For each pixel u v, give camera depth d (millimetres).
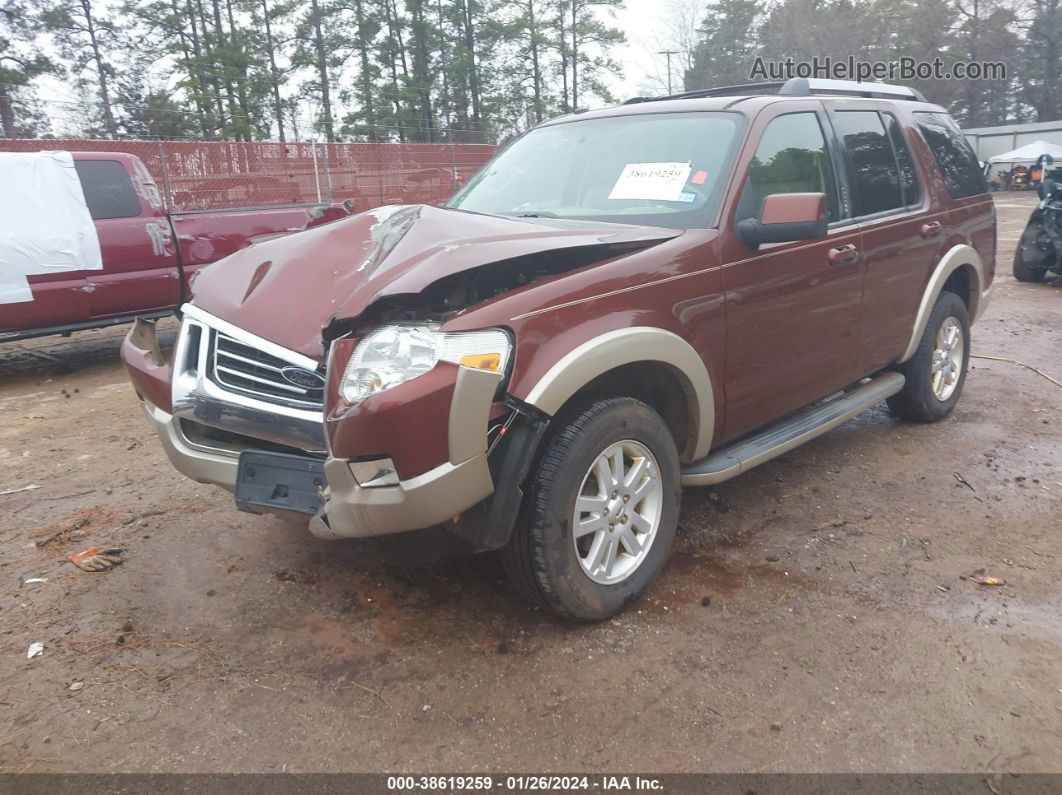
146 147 13328
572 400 3000
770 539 3812
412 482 2580
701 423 3377
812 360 3977
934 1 51719
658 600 3289
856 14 49344
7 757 2482
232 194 14508
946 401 5383
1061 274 10969
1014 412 5629
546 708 2662
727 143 3650
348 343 2652
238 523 4047
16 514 4238
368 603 3293
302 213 8688
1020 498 4230
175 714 2660
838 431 5281
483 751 2480
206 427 3244
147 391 3379
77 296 7305
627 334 2957
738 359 3516
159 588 3441
